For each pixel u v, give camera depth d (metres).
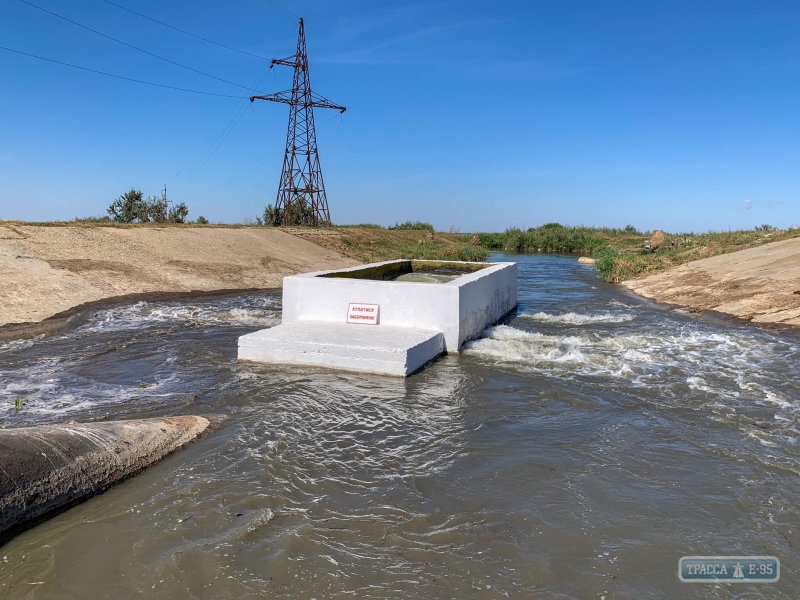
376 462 5.35
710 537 4.18
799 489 4.88
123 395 7.27
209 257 20.73
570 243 47.03
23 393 7.36
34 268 14.92
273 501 4.61
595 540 4.13
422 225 52.91
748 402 7.13
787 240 19.91
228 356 9.32
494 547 4.03
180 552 3.94
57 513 4.43
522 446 5.77
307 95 44.47
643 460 5.45
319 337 8.80
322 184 45.50
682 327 12.12
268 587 3.59
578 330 11.92
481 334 11.17
